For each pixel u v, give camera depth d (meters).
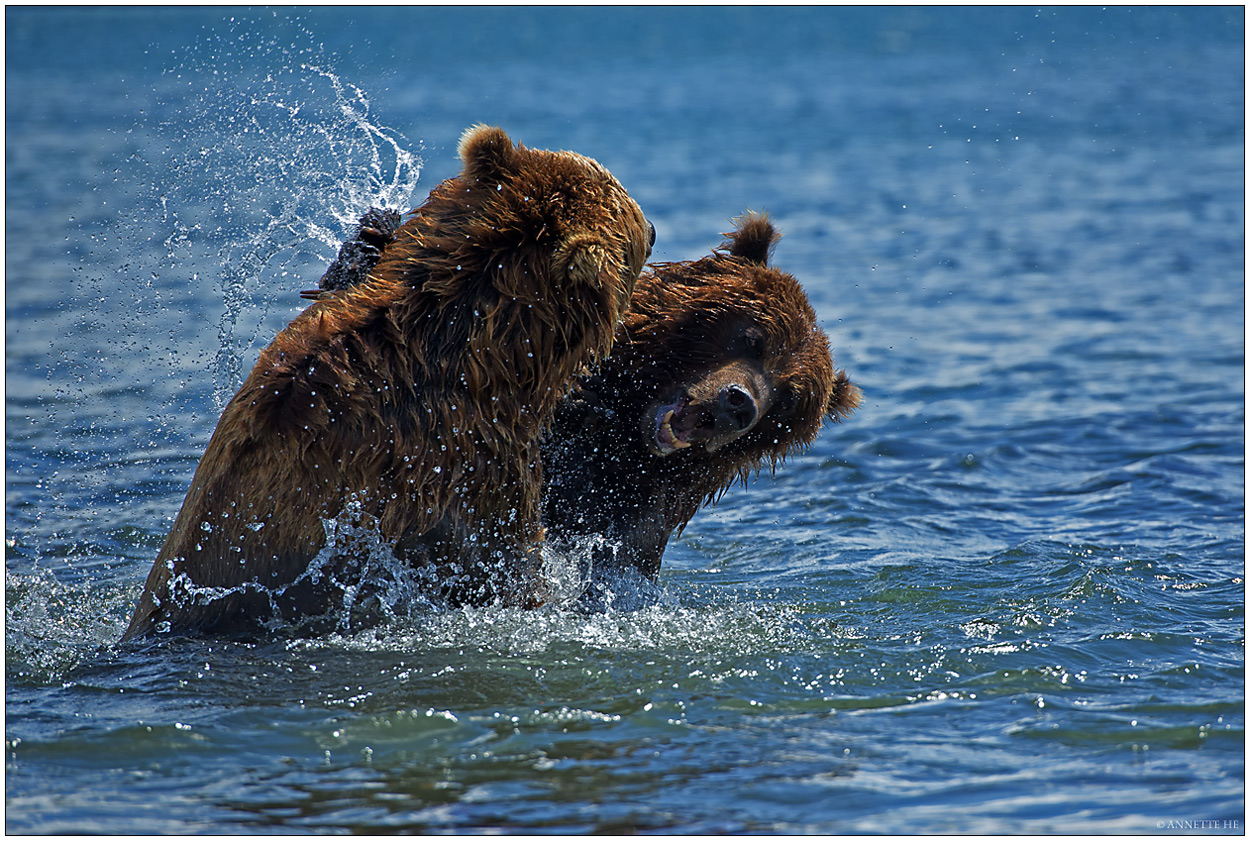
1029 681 10.02
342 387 10.12
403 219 11.66
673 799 7.80
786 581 13.83
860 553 14.91
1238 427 20.97
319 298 11.62
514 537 11.01
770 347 13.14
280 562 10.23
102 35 154.25
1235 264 36.25
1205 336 28.00
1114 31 161.12
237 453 10.17
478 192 10.88
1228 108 79.31
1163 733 8.91
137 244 33.66
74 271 31.36
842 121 77.81
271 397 10.02
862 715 9.32
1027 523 16.27
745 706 9.48
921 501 17.45
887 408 23.06
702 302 13.12
